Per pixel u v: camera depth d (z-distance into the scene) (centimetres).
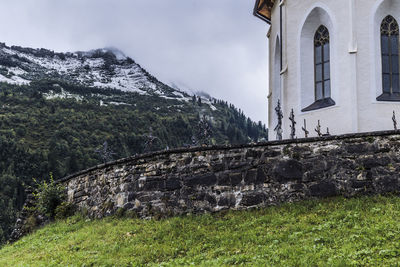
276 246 1310
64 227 2053
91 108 18600
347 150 1689
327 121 2450
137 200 1895
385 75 2456
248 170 1747
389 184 1622
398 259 1105
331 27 2519
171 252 1423
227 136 17238
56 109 17550
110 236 1680
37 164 11000
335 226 1391
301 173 1706
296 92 2617
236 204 1725
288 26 2683
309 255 1197
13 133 13838
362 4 2438
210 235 1511
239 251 1333
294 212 1572
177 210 1791
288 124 2628
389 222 1330
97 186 2142
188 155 1834
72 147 12719
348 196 1644
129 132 15100
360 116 2359
